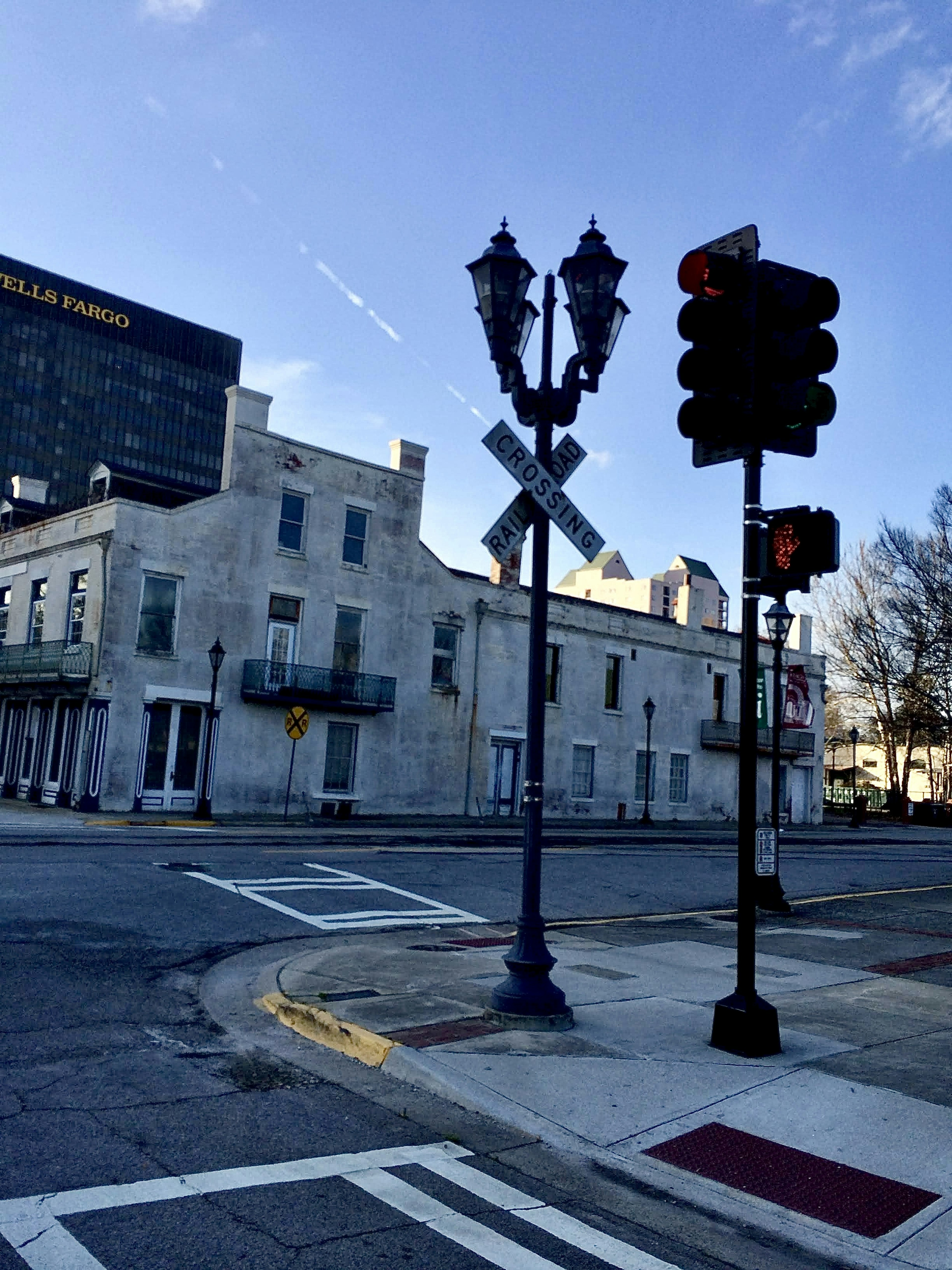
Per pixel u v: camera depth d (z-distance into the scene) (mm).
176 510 28531
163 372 132375
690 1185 4938
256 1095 6023
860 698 55938
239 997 8547
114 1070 6328
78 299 126312
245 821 26922
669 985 9273
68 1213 4242
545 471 7656
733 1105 5973
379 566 32844
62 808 27516
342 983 8750
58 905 11516
